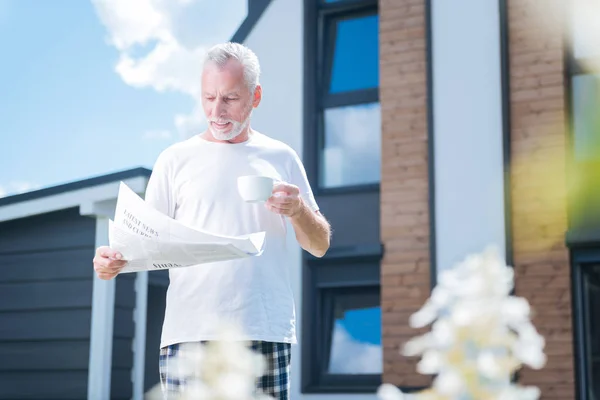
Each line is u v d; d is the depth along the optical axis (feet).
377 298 34.55
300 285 34.65
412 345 3.68
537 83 31.27
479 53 32.37
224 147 10.12
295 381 34.19
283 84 36.29
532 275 30.48
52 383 33.58
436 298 3.73
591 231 29.81
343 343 34.68
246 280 9.75
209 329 9.64
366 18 36.37
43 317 34.14
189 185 10.02
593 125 30.91
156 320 41.27
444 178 32.22
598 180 30.37
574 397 29.32
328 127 36.27
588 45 31.30
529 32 31.60
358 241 34.63
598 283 30.30
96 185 32.78
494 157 31.65
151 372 40.70
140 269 9.70
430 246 32.04
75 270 33.86
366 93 35.68
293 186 9.53
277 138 36.09
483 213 31.53
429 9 33.22
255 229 9.89
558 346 29.86
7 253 35.19
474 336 3.61
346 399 33.04
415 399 3.58
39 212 33.63
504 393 3.54
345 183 35.68
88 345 33.22
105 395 32.71
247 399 3.68
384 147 33.40
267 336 9.71
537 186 30.86
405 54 33.55
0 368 34.58
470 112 32.19
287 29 36.55
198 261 9.39
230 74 9.79
